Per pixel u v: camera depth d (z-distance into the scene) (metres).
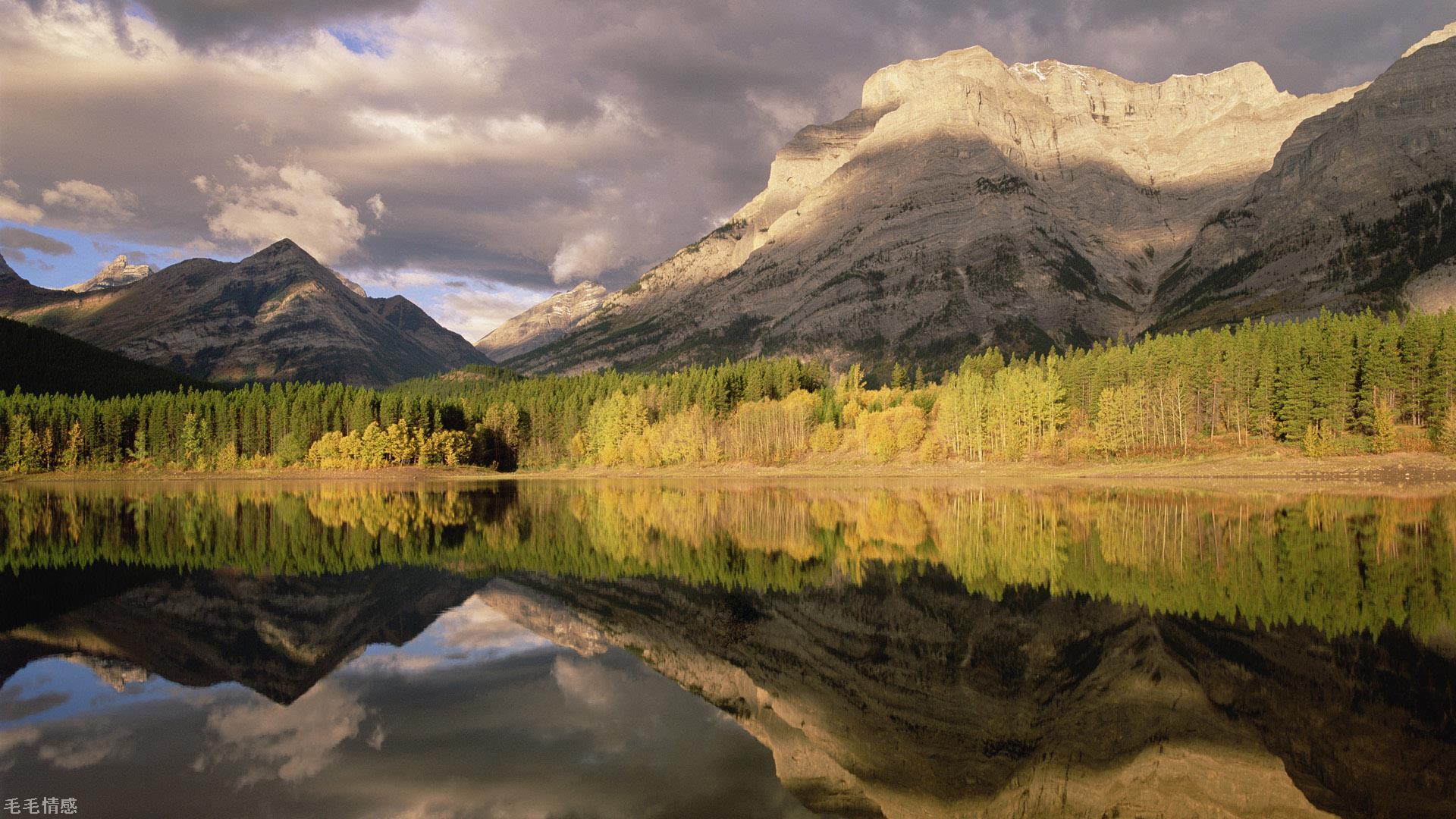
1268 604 46.31
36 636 42.25
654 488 143.88
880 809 22.05
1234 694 32.31
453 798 22.80
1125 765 25.72
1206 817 22.14
